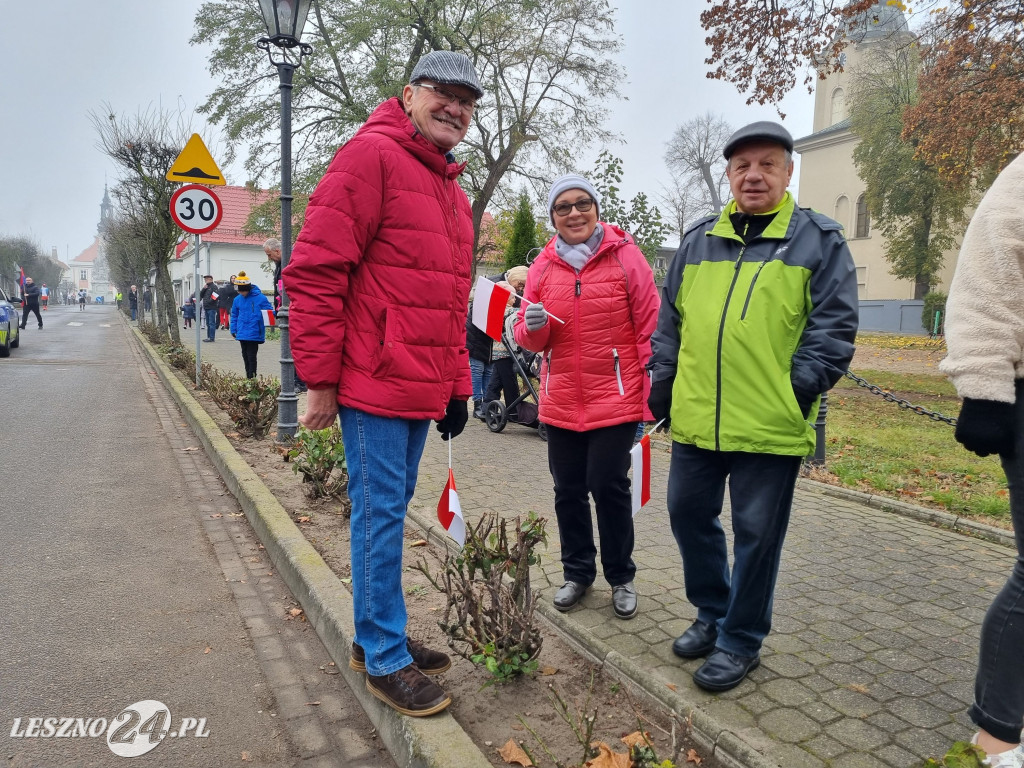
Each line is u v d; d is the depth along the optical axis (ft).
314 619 11.25
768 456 8.60
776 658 9.75
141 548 14.39
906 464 21.89
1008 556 14.20
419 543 14.06
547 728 8.16
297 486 17.70
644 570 12.87
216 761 8.02
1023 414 6.54
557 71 72.02
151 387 39.14
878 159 91.04
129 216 64.69
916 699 8.76
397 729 8.14
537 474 20.04
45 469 20.36
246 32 63.05
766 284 8.52
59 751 8.05
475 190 71.67
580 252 10.94
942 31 45.60
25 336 77.97
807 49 41.86
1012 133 46.91
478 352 26.63
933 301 91.91
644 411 10.77
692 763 7.58
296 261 7.70
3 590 12.20
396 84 61.21
